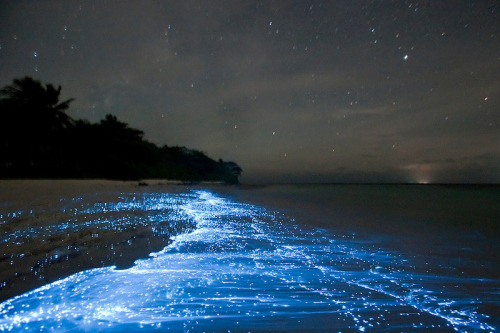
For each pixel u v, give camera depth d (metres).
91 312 2.25
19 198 10.09
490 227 8.12
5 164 21.75
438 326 2.32
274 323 2.25
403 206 15.07
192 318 2.25
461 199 20.83
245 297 2.70
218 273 3.30
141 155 38.72
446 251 5.12
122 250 3.95
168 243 4.56
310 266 3.82
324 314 2.44
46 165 23.95
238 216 8.73
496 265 4.18
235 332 2.10
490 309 2.66
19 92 24.84
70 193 12.99
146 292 2.66
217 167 73.94
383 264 4.09
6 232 4.54
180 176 47.91
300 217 9.33
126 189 19.58
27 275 2.90
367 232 6.88
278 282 3.13
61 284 2.73
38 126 25.34
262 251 4.48
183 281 2.98
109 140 33.59
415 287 3.19
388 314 2.50
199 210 9.71
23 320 2.09
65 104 26.91
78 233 4.71
